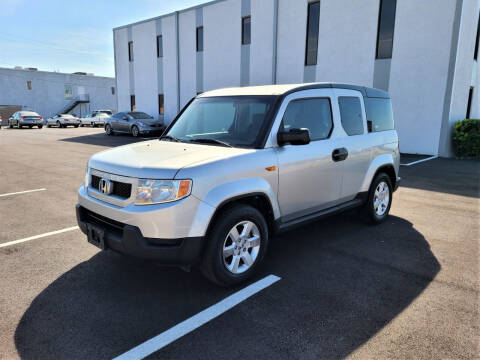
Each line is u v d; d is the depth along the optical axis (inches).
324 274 146.6
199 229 119.8
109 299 127.0
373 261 159.5
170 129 178.2
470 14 521.0
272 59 684.7
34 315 116.7
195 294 130.5
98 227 130.6
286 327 110.3
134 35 987.9
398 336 105.7
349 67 583.5
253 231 140.3
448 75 490.0
